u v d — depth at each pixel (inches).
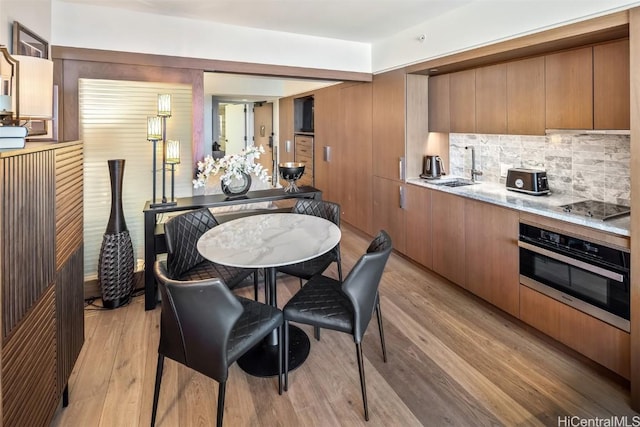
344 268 161.5
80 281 82.4
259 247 87.1
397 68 159.2
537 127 113.5
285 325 80.4
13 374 49.7
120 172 118.9
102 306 122.0
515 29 105.1
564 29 92.8
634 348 76.6
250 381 85.9
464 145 159.8
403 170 161.6
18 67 70.6
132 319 113.9
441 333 106.0
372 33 154.7
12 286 49.0
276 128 341.7
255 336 72.2
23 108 71.4
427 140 164.1
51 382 64.6
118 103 128.9
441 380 85.7
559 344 97.5
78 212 80.0
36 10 104.4
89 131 126.3
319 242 90.0
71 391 81.4
